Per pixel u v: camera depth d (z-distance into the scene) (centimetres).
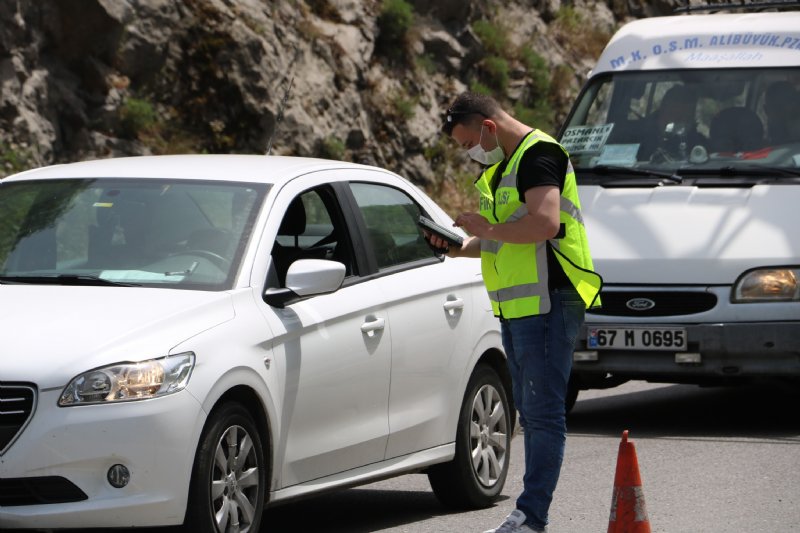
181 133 4906
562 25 7181
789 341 2695
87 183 1961
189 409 1554
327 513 2162
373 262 2005
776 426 2891
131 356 1547
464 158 6009
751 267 2730
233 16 5138
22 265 1848
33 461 1497
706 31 3234
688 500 2162
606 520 2041
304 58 5381
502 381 2278
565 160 1761
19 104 4372
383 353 1944
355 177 2088
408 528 2020
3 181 2028
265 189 1897
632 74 3206
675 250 2783
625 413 3114
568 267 1755
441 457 2092
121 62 4778
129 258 1806
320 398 1816
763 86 3073
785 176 2911
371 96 5681
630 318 2783
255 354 1680
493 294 1800
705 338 2720
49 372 1520
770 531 1952
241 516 1662
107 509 1505
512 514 1759
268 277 1794
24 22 4447
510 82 6494
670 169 3000
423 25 6141
